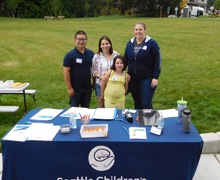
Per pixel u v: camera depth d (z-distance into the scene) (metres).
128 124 2.43
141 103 3.33
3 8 38.62
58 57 9.16
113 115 2.62
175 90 5.30
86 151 2.10
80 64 3.37
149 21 20.16
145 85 3.22
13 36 14.12
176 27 15.25
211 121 3.79
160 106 4.57
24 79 6.66
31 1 39.91
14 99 5.25
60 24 21.22
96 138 2.12
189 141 2.05
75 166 2.13
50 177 2.16
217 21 17.70
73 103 3.57
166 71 6.77
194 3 47.09
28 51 10.23
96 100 5.12
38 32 15.79
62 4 42.72
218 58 7.63
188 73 6.41
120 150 2.08
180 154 2.07
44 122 2.51
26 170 2.16
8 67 7.99
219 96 4.76
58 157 2.12
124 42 11.22
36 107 4.77
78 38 3.26
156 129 2.21
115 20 24.27
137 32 3.00
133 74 3.26
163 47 9.88
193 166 2.11
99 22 22.36
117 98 3.14
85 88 3.53
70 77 3.50
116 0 50.66
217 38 10.77
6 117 4.27
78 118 2.60
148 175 2.12
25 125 2.42
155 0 30.27
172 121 2.48
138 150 2.07
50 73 7.19
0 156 3.02
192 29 13.95
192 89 5.26
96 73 3.41
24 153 2.13
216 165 2.77
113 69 3.12
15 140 2.12
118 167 2.12
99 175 2.15
